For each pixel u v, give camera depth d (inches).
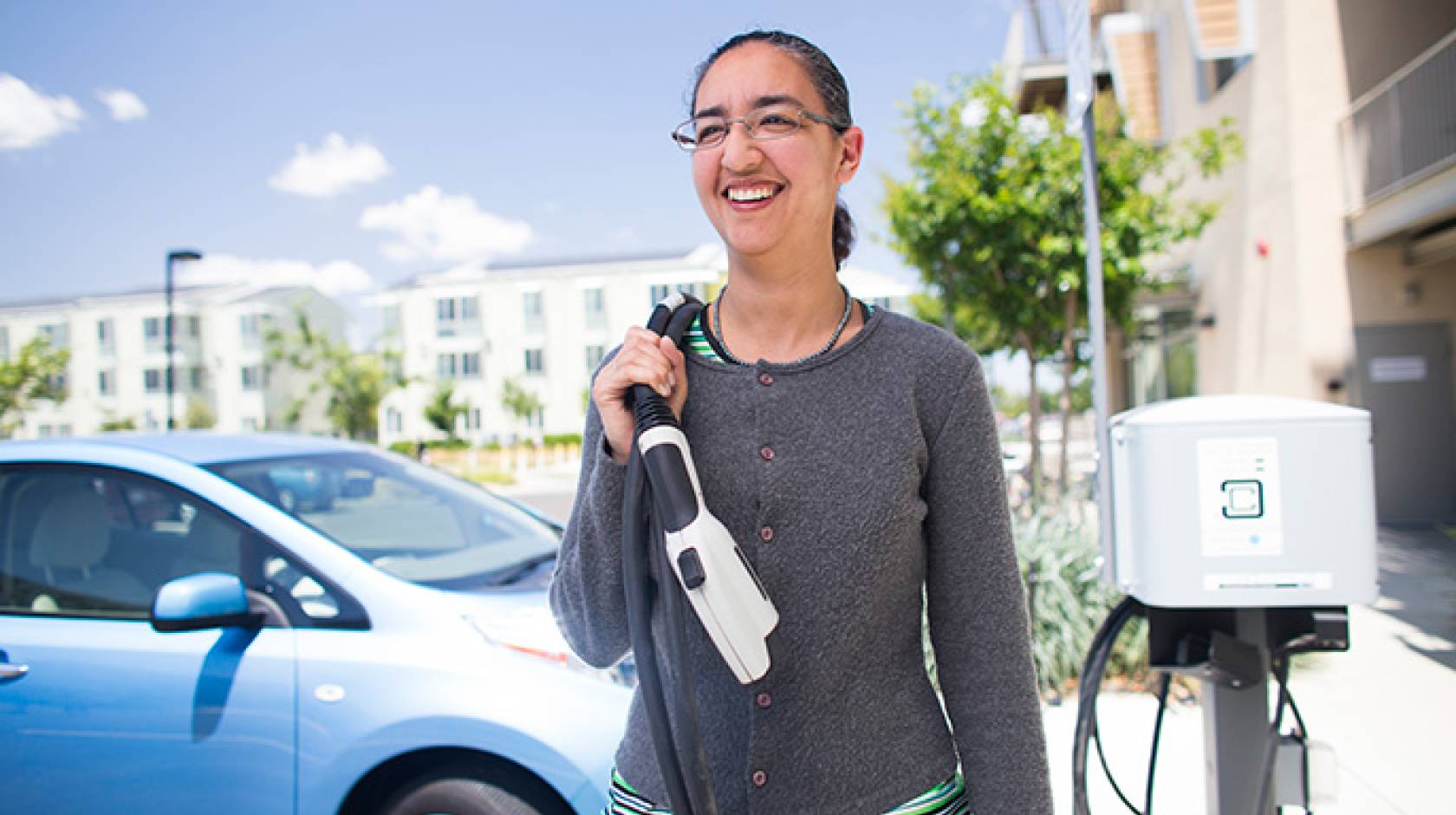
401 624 90.6
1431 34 360.8
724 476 44.6
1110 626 73.5
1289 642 68.4
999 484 46.5
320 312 2174.0
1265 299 402.0
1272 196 391.9
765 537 43.9
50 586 101.5
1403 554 301.7
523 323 1924.2
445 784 84.9
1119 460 71.4
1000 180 313.1
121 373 1999.3
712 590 39.8
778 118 45.3
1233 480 65.1
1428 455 360.8
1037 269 313.4
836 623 43.5
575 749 81.6
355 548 103.0
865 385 45.3
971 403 45.8
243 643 90.9
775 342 48.1
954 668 46.2
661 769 41.5
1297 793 68.1
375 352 1646.2
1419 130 333.4
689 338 48.6
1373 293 364.2
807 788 43.5
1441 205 306.3
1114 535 74.7
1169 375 553.9
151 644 93.0
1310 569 64.6
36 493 107.2
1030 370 339.3
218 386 1996.8
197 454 109.7
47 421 2006.6
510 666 86.6
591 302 1911.9
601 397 44.9
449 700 84.7
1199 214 333.1
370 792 88.4
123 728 90.3
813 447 44.3
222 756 88.0
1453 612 223.9
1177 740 152.3
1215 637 68.4
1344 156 363.9
